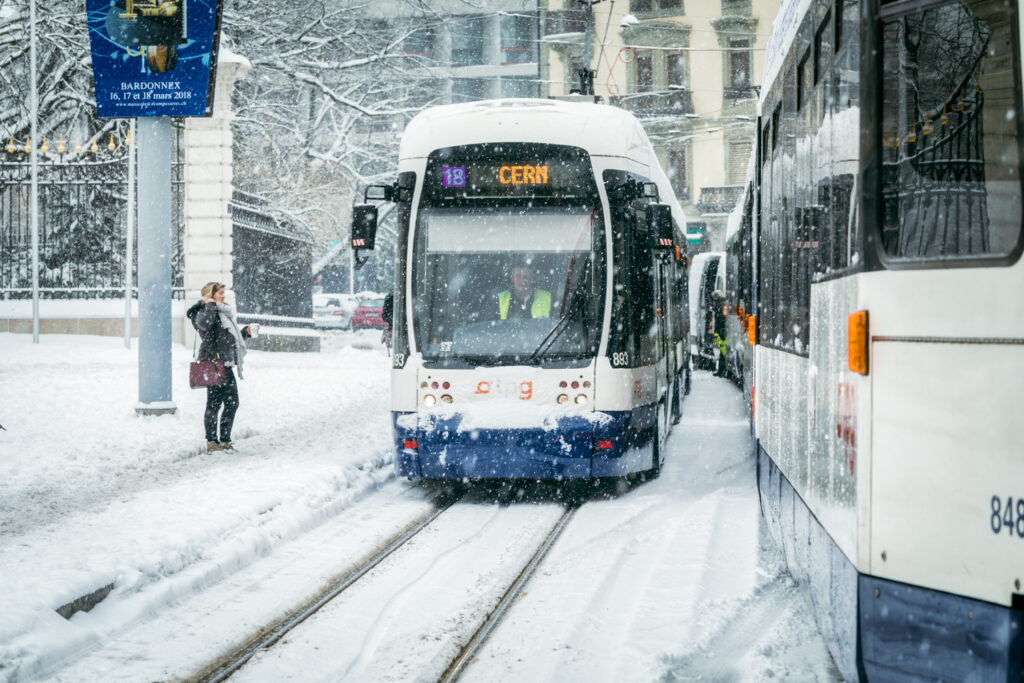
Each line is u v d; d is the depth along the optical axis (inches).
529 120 418.0
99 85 587.8
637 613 251.9
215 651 229.1
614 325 409.4
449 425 402.0
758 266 362.6
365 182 1533.0
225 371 499.8
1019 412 140.0
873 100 167.0
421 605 265.6
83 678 210.8
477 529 365.1
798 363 239.8
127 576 269.0
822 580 201.2
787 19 294.2
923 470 153.0
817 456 207.6
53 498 379.2
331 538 345.1
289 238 1411.2
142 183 613.0
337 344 1801.2
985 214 155.0
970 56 158.1
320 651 228.8
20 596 240.4
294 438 557.6
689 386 892.0
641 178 438.0
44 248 1132.5
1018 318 141.0
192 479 414.0
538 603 267.3
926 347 153.5
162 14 583.2
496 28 2429.9
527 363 406.3
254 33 1403.8
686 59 2284.7
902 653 155.6
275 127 1471.5
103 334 1120.8
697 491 433.7
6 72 1241.4
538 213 414.0
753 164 447.2
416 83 1563.7
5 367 874.1
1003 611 141.6
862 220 166.6
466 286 412.2
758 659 218.4
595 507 405.1
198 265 1128.2
